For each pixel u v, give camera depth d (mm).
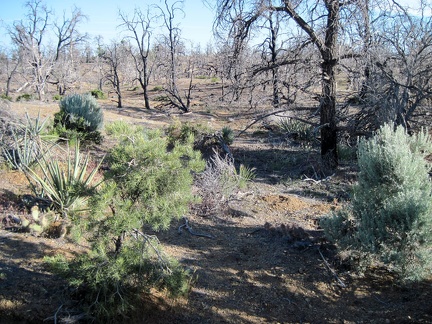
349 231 5461
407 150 5738
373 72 10297
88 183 7504
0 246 5426
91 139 12023
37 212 6008
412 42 10609
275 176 10461
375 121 11070
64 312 4172
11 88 47688
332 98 10344
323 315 4586
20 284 4578
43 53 39781
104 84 58344
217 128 19484
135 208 4188
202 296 4809
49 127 11555
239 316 4527
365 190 5633
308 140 13961
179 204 4336
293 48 10219
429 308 4496
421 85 10961
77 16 42750
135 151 4230
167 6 30625
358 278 5227
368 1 9219
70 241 5738
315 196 8602
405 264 4773
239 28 10297
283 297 4879
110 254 4316
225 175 8172
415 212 4754
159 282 4387
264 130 17734
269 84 10945
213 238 6316
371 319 4473
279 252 5875
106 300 4098
